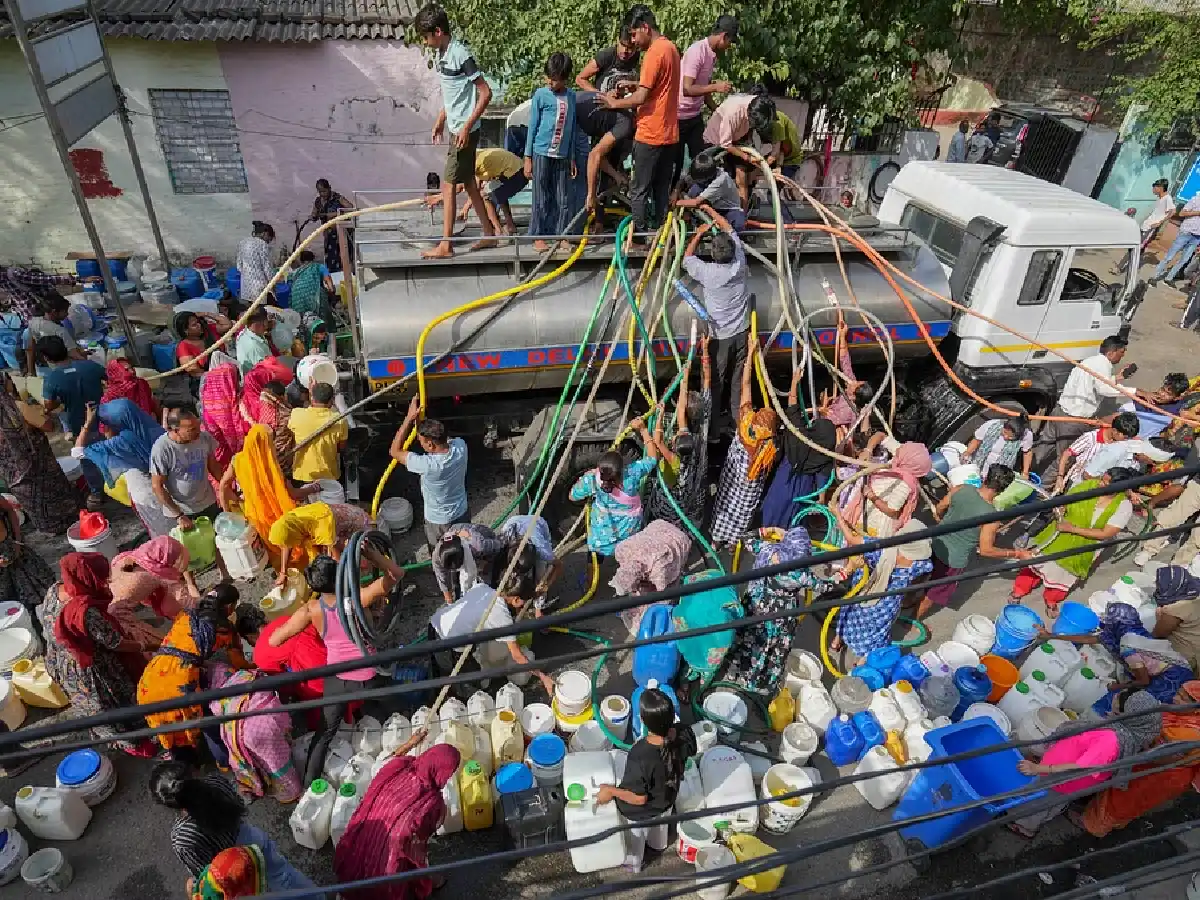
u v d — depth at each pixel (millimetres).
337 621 4367
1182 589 4891
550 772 4445
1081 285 7191
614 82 6016
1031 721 4855
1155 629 4965
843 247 6738
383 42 10758
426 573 6305
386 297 5770
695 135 6434
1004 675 5320
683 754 3918
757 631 4871
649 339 5941
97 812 4520
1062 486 6742
